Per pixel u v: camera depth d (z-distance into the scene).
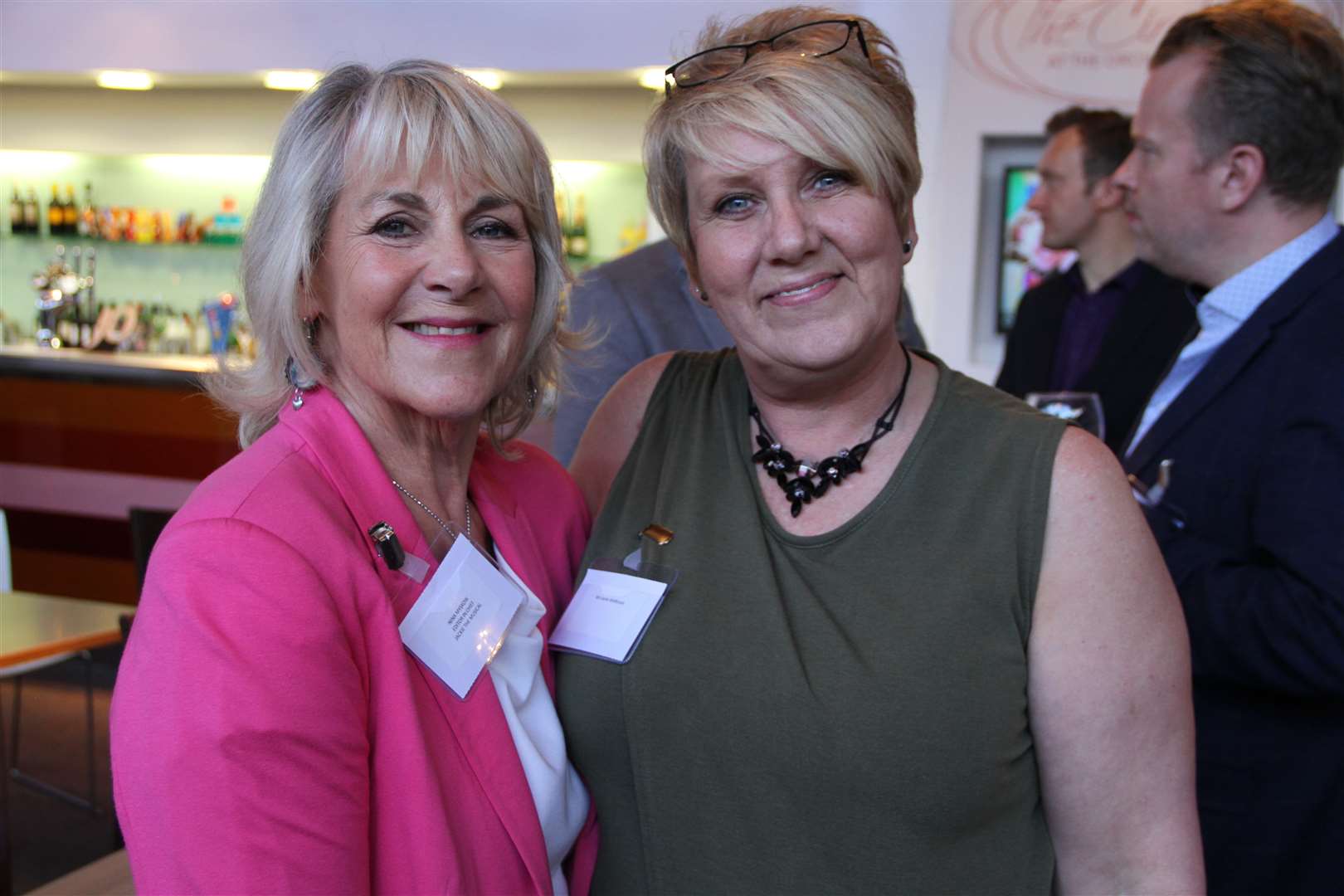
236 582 0.97
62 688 4.90
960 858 1.10
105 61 5.68
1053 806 1.14
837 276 1.15
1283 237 1.66
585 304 2.07
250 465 1.10
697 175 1.18
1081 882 1.15
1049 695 1.09
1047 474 1.10
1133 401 2.79
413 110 1.11
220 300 5.61
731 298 1.19
